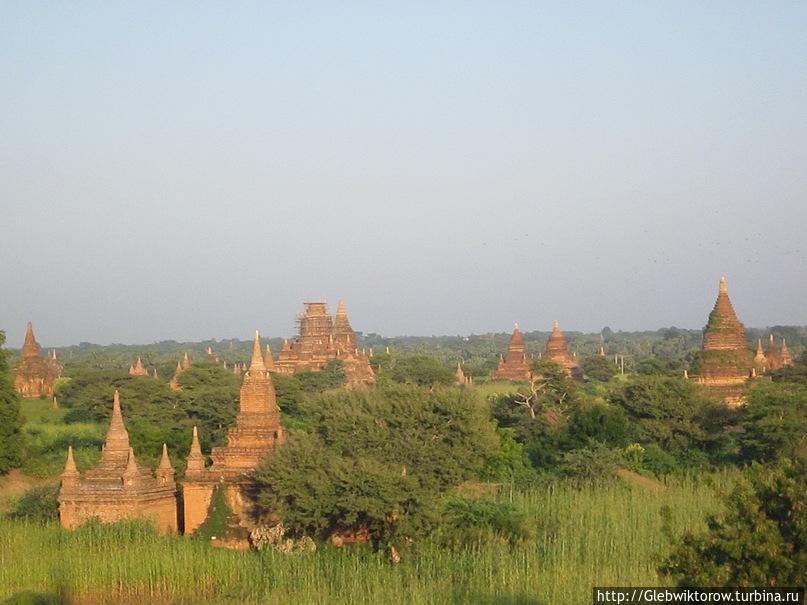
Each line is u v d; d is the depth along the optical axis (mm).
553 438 93438
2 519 71000
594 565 54844
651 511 66062
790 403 90438
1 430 94250
